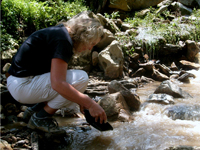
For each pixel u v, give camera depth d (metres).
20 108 2.81
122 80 4.43
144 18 7.26
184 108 2.93
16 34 4.67
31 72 1.89
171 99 3.24
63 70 1.69
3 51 4.05
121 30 6.31
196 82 4.53
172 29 6.18
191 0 8.27
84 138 2.23
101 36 1.96
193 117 2.72
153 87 4.28
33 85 1.90
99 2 7.32
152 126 2.50
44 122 2.07
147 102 3.26
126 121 2.66
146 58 5.34
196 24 6.74
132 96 3.02
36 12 4.98
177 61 5.59
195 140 2.09
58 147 2.08
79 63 4.64
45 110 2.04
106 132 2.36
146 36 5.75
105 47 4.81
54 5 5.75
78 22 1.84
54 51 1.70
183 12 8.12
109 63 4.46
